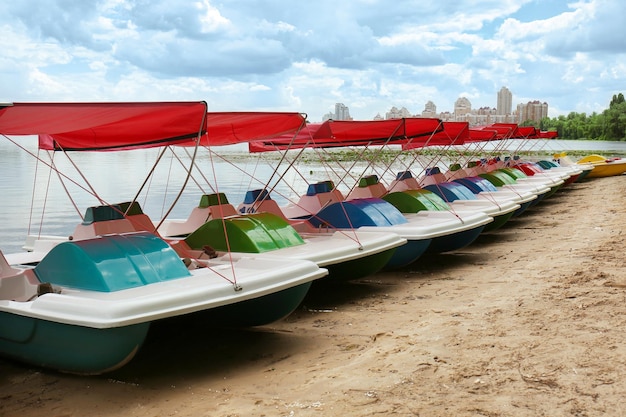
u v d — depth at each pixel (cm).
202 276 500
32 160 2838
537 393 346
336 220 823
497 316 521
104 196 1714
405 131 871
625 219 1211
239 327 550
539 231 1193
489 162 1758
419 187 1113
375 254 693
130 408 394
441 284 744
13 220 1302
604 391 340
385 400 358
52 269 485
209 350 517
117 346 411
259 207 827
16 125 474
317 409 356
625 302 524
